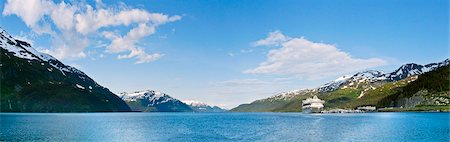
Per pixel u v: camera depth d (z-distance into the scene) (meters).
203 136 94.25
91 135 96.25
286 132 105.50
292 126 134.00
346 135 94.56
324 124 145.38
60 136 91.31
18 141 78.19
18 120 174.50
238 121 185.00
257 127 129.62
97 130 113.19
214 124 152.12
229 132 106.88
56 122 157.38
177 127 131.25
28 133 97.38
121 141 83.88
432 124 132.50
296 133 101.94
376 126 127.75
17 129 111.62
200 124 152.25
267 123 158.62
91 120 184.25
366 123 148.38
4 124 138.88
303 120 189.12
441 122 144.50
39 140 80.94
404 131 104.00
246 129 119.56
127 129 119.19
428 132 99.62
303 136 92.94
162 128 125.25
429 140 81.38
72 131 107.62
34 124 140.00
